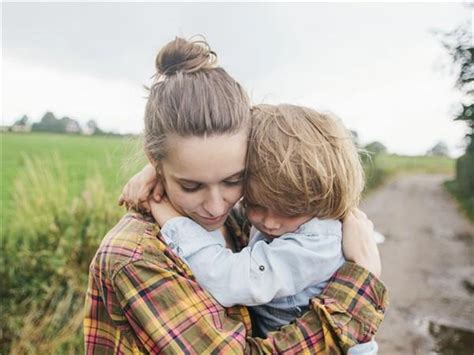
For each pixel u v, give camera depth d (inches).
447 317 225.8
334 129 56.9
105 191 198.4
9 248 177.9
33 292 174.1
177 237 55.3
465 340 203.8
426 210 513.7
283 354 53.1
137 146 58.3
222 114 49.3
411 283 274.7
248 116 52.9
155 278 52.4
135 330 53.2
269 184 52.9
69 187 204.4
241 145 51.4
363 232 59.2
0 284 173.5
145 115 53.7
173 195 53.2
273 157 52.6
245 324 56.9
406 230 414.6
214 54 54.4
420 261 319.3
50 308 174.6
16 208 190.1
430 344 200.8
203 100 49.1
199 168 49.4
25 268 176.2
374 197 619.5
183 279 53.0
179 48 53.1
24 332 169.0
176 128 48.9
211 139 48.8
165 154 50.6
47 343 169.3
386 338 206.1
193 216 55.4
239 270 54.2
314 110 57.9
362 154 70.1
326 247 57.1
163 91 51.3
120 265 52.8
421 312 231.8
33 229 185.5
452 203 556.4
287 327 54.7
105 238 56.5
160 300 52.1
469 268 302.7
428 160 1175.0
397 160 1084.5
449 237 389.4
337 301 56.0
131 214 58.5
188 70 51.8
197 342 51.6
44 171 202.2
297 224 57.2
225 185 52.3
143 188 57.3
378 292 57.3
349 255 58.8
